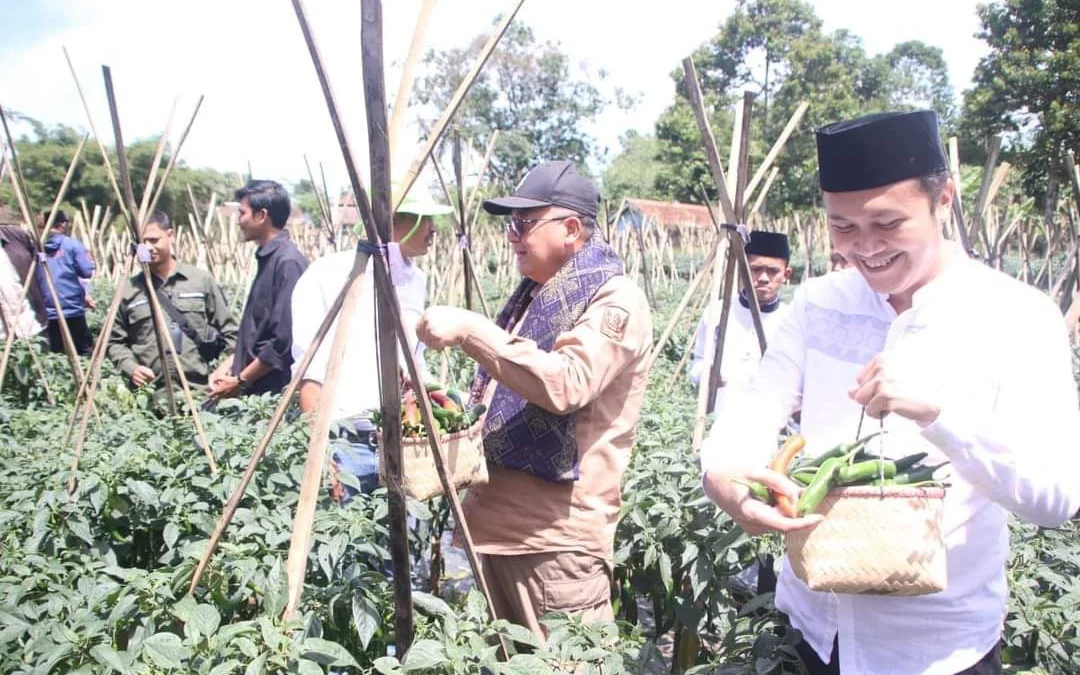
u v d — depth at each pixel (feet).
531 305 9.46
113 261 58.34
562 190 9.24
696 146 115.96
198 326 21.07
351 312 6.96
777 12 110.32
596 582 9.48
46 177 115.55
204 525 10.02
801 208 104.83
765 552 10.14
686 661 10.97
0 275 24.38
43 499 10.41
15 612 8.15
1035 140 71.26
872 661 6.32
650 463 12.01
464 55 110.63
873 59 124.36
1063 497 5.45
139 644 7.02
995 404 5.83
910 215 5.56
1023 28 74.18
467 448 8.70
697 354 19.63
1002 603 6.42
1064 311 27.63
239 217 17.20
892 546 5.58
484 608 7.44
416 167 6.75
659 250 70.08
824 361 6.66
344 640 8.72
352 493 13.00
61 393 23.44
